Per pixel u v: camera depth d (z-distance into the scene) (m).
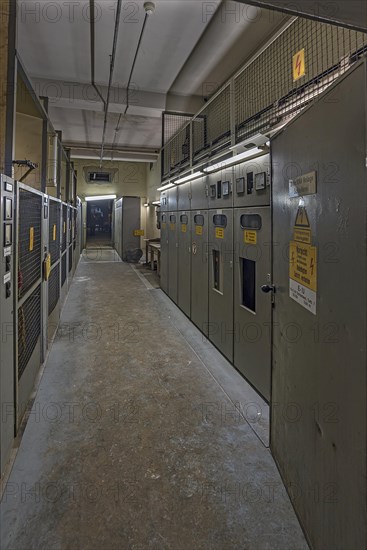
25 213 2.08
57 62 4.63
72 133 8.35
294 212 1.40
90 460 1.75
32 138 3.19
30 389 2.35
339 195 0.98
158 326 4.11
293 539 1.31
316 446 1.16
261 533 1.33
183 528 1.36
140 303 5.29
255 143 2.24
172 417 2.16
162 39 4.05
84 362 3.03
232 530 1.35
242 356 2.73
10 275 1.68
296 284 1.37
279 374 1.65
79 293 5.93
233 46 4.20
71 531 1.33
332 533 1.03
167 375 2.78
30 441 1.89
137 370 2.87
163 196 6.01
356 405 0.89
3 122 1.84
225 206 3.00
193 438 1.95
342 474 0.96
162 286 6.22
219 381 2.67
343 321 0.96
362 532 0.85
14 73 1.84
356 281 0.89
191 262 4.20
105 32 3.91
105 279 7.35
